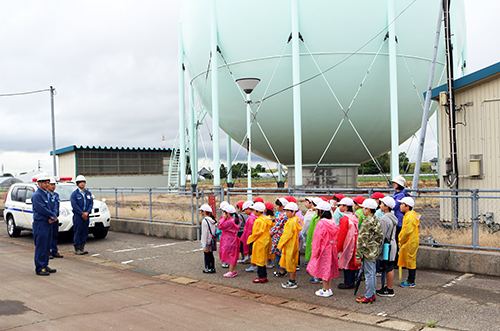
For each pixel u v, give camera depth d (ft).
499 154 36.32
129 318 18.85
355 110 51.57
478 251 27.22
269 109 53.52
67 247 41.47
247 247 30.25
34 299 22.12
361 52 48.65
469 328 17.47
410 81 51.11
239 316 19.31
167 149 123.85
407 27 49.52
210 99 60.03
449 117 38.04
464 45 62.39
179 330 17.30
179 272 29.32
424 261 28.58
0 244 43.27
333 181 62.80
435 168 84.58
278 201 26.89
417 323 18.24
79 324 18.01
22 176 154.10
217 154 54.75
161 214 51.21
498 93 36.29
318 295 22.90
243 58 51.90
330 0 48.11
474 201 27.61
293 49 48.03
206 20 55.83
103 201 46.78
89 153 110.32
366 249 20.93
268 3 49.96
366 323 18.34
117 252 37.55
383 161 206.28
